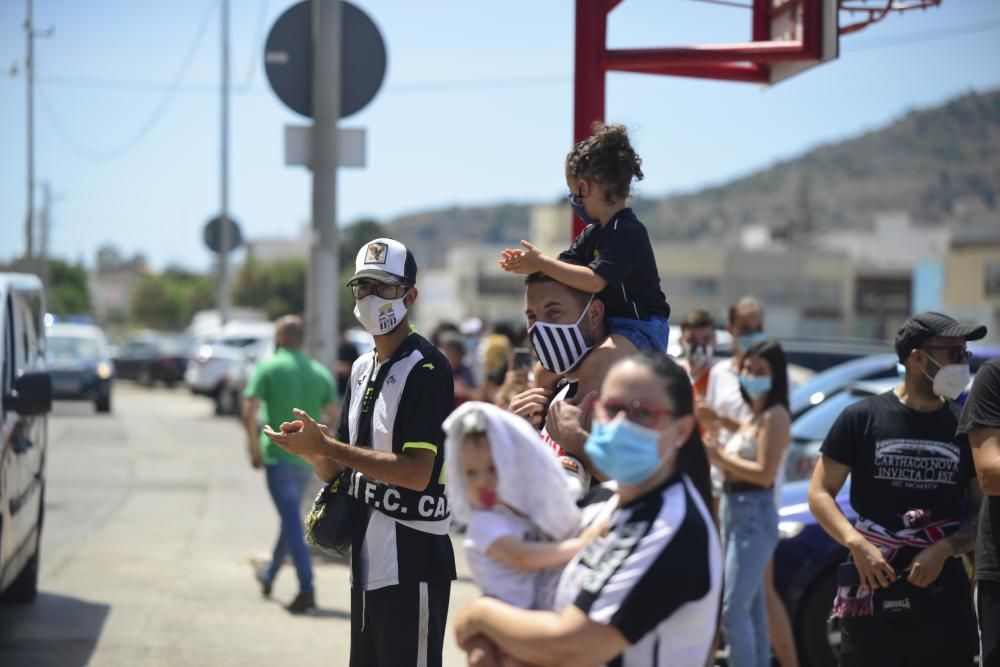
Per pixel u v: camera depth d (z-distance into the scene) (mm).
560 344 7055
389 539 8141
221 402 50125
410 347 8273
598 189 7215
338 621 14766
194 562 18625
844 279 137750
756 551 11133
